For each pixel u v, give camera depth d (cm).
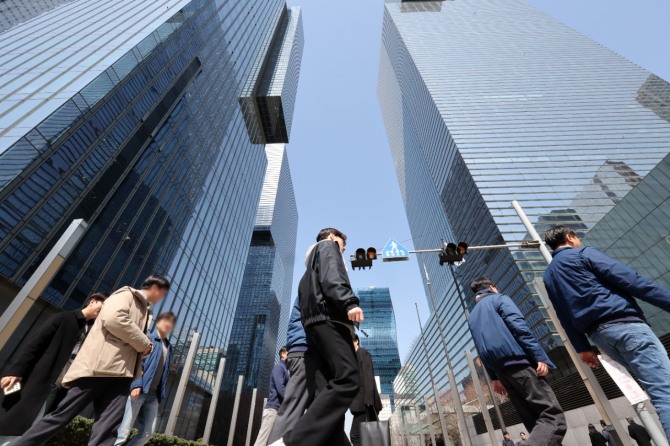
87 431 647
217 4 5269
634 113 5744
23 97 1986
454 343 4950
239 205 5294
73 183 1981
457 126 5897
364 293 15238
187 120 3709
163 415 2644
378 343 13075
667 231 1945
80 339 412
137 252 2542
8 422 280
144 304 389
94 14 3591
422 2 11312
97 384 319
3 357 1397
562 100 6316
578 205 4225
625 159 4788
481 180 4716
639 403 508
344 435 184
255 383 8662
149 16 3619
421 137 8000
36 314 1623
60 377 379
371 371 623
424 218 8694
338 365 200
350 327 220
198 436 3253
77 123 2059
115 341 335
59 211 1850
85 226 578
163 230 2959
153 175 2906
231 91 5422
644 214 2088
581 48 7944
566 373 2700
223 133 4778
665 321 1736
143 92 2903
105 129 2341
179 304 3078
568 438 2167
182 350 3053
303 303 248
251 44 7156
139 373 360
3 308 1489
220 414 5606
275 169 13812
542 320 3184
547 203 4300
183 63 3803
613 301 288
